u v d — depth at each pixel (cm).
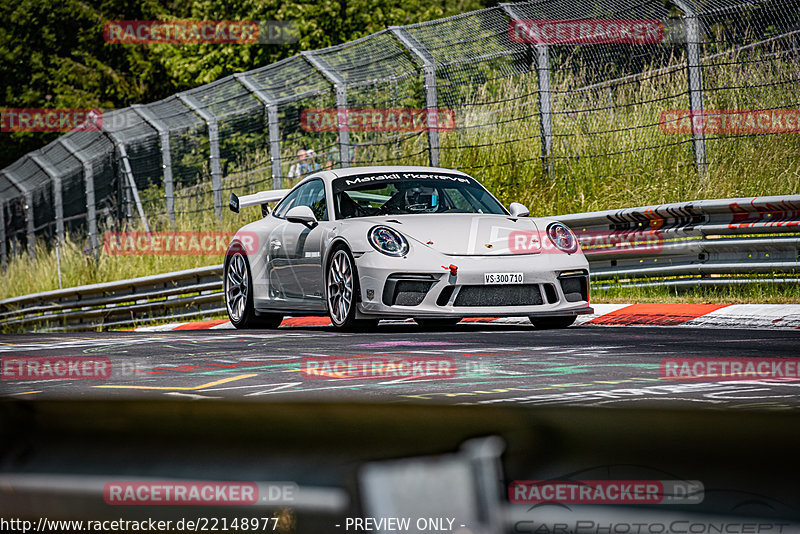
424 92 4312
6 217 7544
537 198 3875
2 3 9725
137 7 9706
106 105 9388
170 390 1038
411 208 2452
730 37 3572
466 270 2084
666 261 2753
